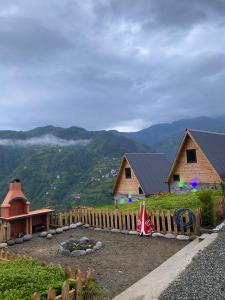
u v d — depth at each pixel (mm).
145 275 11633
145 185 37812
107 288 10508
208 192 17703
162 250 14953
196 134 33625
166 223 18062
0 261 11719
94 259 14125
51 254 15492
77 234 19906
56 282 7715
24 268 8625
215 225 17359
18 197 19797
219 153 34000
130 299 8812
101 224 21094
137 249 15406
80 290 7828
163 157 45594
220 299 7789
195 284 8898
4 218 18734
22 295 6902
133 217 19281
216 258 11016
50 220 22562
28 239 19016
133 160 40188
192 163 33375
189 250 13789
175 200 24266
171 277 9961
